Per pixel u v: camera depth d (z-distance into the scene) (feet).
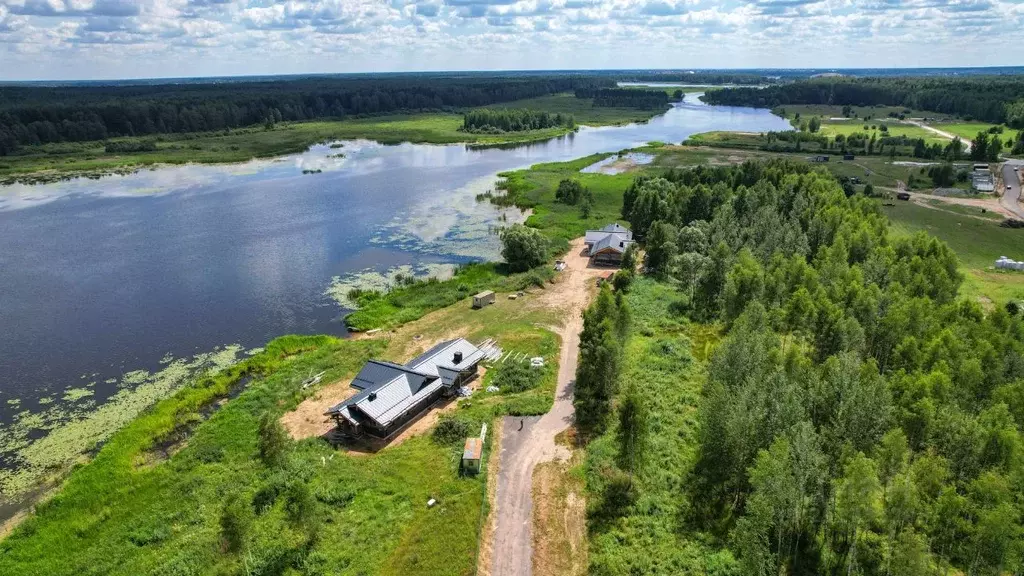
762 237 383.24
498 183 652.89
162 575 163.53
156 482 203.62
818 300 268.41
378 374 248.11
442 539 174.29
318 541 174.60
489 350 290.76
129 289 375.86
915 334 247.29
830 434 185.47
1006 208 538.47
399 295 362.53
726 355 227.61
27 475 212.43
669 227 416.87
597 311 263.29
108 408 250.98
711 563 163.84
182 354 295.89
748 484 182.09
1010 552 145.38
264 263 421.18
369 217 533.55
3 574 166.61
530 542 176.76
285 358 291.58
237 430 231.30
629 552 169.78
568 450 216.54
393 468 207.10
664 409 240.32
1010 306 293.84
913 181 636.07
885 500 165.48
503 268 406.41
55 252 445.37
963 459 175.73
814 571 161.99
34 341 308.19
